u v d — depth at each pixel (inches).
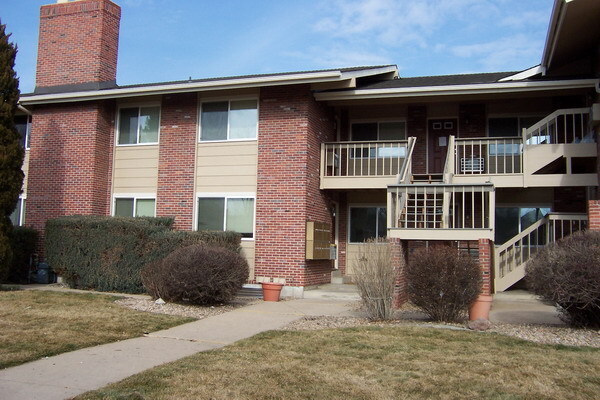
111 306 441.1
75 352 287.9
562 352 286.7
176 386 225.1
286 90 580.7
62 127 653.3
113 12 705.0
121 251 547.5
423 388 225.0
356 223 676.1
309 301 514.6
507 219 625.6
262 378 237.5
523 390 222.5
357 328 354.3
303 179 564.1
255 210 580.4
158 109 642.8
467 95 591.5
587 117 562.6
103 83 676.1
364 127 683.4
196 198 609.6
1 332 326.0
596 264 335.3
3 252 533.3
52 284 616.7
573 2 447.5
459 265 380.2
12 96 552.1
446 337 323.3
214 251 472.4
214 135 612.1
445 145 655.1
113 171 653.9
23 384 228.4
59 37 698.8
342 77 553.3
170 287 465.1
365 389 223.5
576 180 528.1
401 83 605.3
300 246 556.7
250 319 399.9
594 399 213.2
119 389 219.9
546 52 538.9
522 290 552.7
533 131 550.3
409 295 395.2
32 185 657.6
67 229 570.6
